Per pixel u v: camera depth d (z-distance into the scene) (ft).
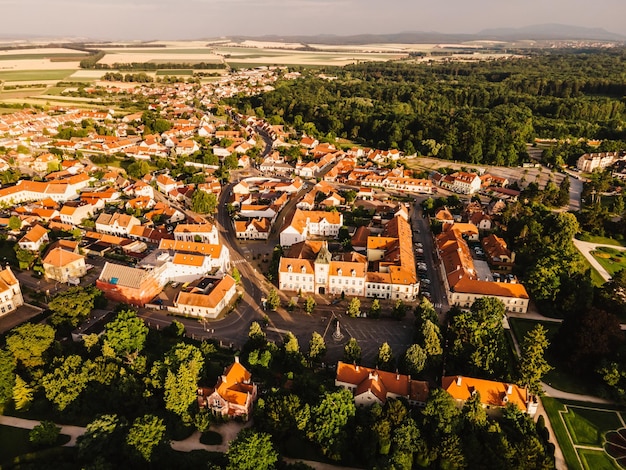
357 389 434.30
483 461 365.81
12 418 415.03
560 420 432.25
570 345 496.23
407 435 375.04
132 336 492.13
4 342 505.66
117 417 385.91
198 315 591.37
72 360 434.71
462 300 611.88
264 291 654.94
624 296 594.65
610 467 387.14
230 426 412.36
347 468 376.48
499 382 431.02
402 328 574.15
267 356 481.87
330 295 645.51
